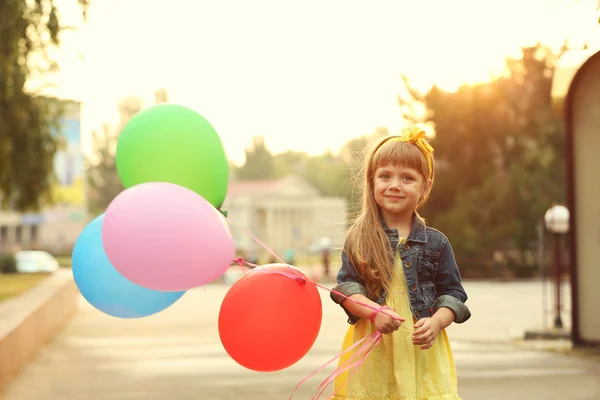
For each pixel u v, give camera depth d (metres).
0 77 14.55
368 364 4.18
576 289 13.20
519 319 19.58
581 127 13.13
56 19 13.52
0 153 19.20
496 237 48.75
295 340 4.12
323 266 44.56
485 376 10.46
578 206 13.20
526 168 49.34
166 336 16.55
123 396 9.39
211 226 3.95
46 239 79.50
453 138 49.53
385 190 4.20
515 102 49.56
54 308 17.78
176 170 4.44
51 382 10.52
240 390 9.68
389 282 4.19
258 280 4.11
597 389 9.43
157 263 3.87
